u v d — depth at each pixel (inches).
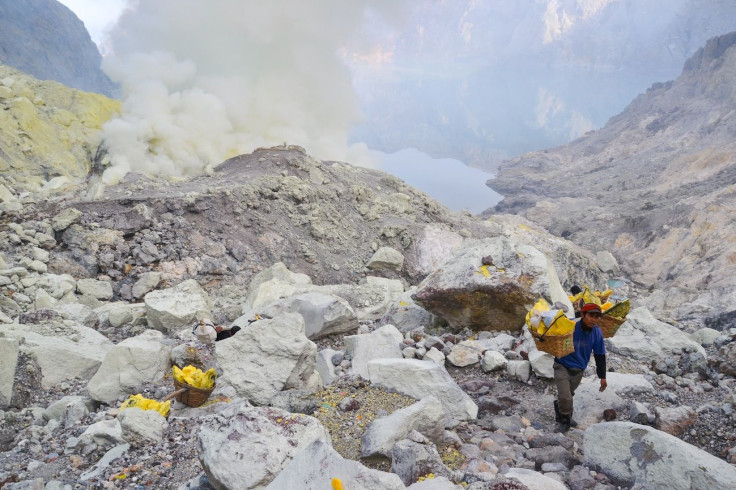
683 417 210.7
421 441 183.0
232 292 720.3
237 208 852.0
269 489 139.4
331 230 915.4
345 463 139.4
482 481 151.6
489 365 271.0
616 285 1154.0
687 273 1091.3
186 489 171.3
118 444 224.8
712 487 154.7
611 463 179.0
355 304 476.1
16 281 573.9
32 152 984.9
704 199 1376.7
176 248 762.8
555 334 212.4
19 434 276.5
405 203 1062.4
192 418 233.8
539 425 225.6
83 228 735.7
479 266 306.7
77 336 392.8
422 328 325.4
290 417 176.6
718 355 287.6
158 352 318.7
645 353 288.7
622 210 1804.9
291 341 253.9
